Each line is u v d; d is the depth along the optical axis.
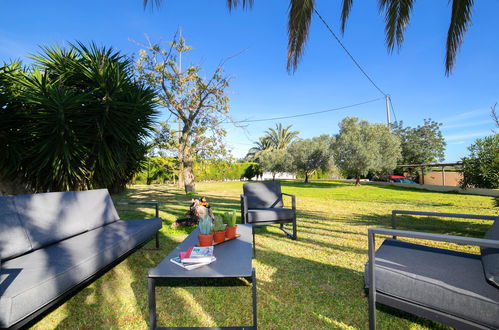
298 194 11.17
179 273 1.43
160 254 2.97
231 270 1.48
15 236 1.74
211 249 1.72
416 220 5.10
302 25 3.33
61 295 1.39
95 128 4.13
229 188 14.84
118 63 4.80
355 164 16.42
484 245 1.06
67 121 3.83
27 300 1.16
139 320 1.70
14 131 3.71
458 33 3.36
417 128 20.25
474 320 1.08
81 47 4.76
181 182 14.76
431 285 1.21
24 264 1.53
